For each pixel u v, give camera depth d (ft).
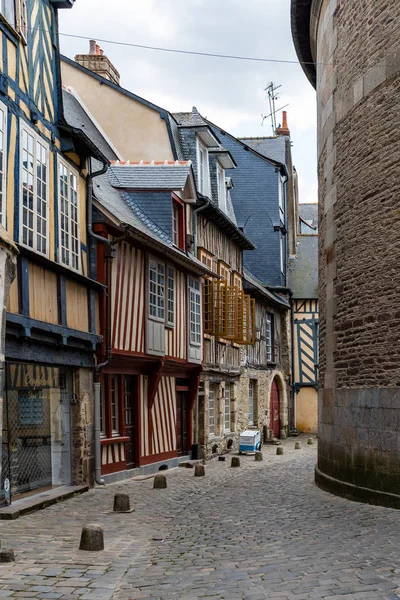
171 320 50.06
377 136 32.78
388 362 31.24
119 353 40.45
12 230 28.25
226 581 17.94
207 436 59.62
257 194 92.63
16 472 30.66
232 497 35.55
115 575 18.93
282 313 94.68
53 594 16.96
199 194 55.77
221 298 61.46
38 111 31.83
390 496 30.07
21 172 29.32
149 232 46.42
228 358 67.87
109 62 61.93
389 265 31.48
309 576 17.97
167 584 17.95
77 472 36.04
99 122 57.77
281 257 92.63
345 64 36.50
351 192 35.19
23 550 21.72
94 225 39.19
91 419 37.68
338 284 36.73
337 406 36.22
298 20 45.88
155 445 48.55
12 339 28.07
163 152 56.54
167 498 35.12
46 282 31.50
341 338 36.14
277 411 91.15
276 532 25.11
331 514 28.94
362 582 17.15
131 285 42.86
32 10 31.78
